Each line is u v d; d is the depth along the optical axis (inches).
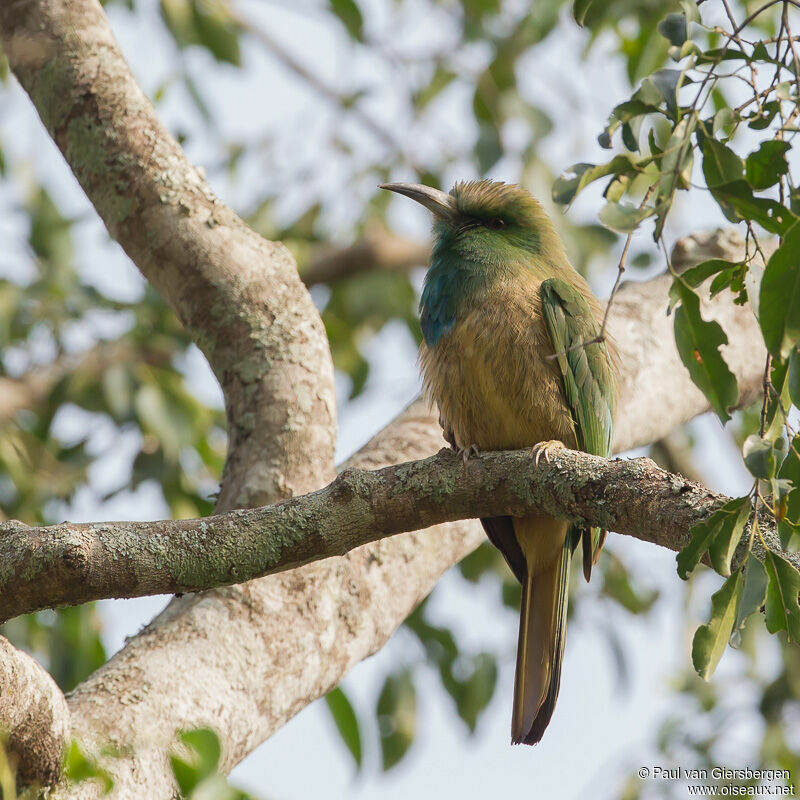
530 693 313.0
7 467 442.0
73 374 468.1
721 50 181.9
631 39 437.1
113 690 252.8
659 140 289.1
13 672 205.2
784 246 160.7
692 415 375.9
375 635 292.8
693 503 209.0
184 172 328.2
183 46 481.7
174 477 441.7
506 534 325.4
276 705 270.4
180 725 250.5
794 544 180.1
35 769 216.8
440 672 468.1
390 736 448.5
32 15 332.5
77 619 406.0
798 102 179.8
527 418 325.7
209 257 321.1
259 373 313.9
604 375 337.1
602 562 498.3
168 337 485.7
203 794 206.5
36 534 213.8
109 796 229.0
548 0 452.4
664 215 173.9
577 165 181.8
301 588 280.7
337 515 230.8
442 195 371.2
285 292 323.3
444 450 243.6
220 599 275.9
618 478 221.3
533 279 337.7
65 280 490.6
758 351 371.9
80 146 327.3
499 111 484.7
